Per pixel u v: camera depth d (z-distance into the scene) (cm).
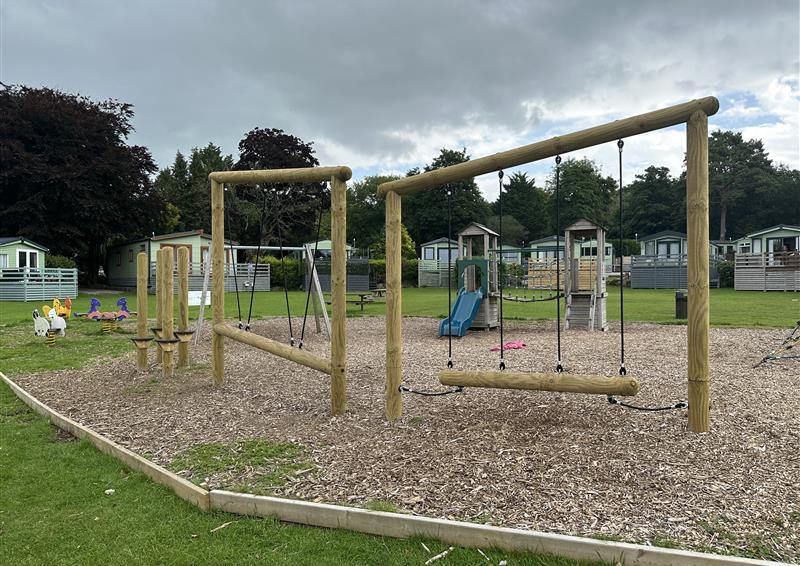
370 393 569
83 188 3212
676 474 331
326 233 5191
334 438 426
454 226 5512
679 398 505
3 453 424
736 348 814
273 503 308
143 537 290
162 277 710
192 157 6938
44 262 2981
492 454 373
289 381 640
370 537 286
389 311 466
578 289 1346
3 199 3262
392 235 470
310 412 504
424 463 364
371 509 299
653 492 310
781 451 363
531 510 294
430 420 459
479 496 312
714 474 330
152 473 369
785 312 1520
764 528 269
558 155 430
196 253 3662
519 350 857
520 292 2883
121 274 4097
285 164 4519
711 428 409
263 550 275
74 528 301
